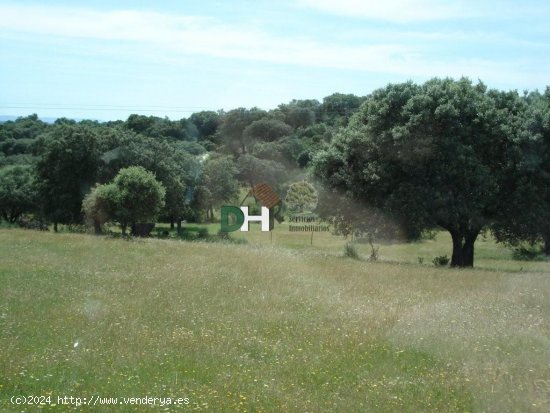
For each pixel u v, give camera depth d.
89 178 56.19
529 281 21.94
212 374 9.62
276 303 16.31
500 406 8.30
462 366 10.30
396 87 32.53
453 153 30.36
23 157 73.88
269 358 10.82
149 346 11.28
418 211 30.67
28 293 16.47
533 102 33.62
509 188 31.72
